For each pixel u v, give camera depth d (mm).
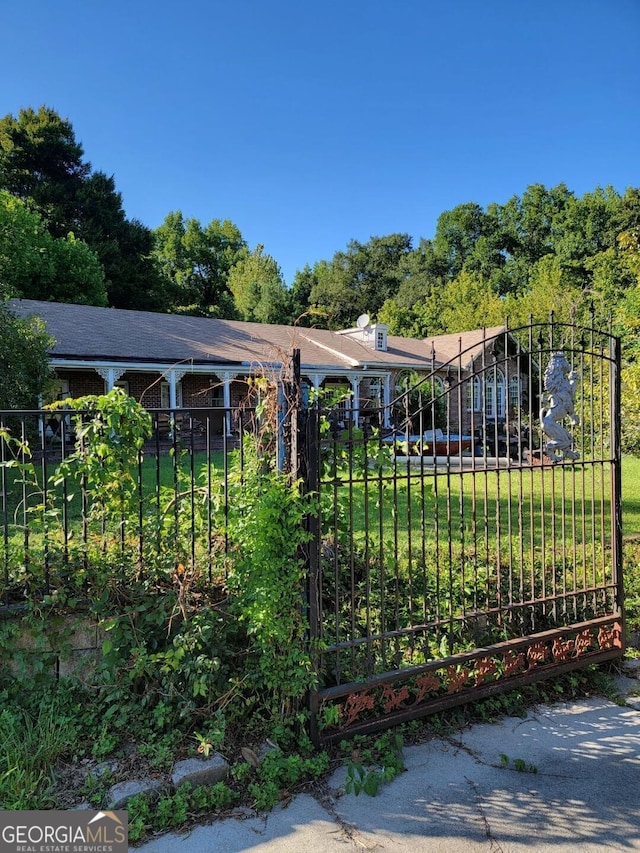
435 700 3021
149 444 11344
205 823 2191
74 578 2797
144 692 2801
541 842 2098
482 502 7754
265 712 2830
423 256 50500
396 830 2160
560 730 3018
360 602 3807
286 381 2781
